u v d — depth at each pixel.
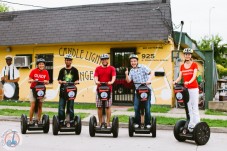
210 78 17.31
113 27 17.02
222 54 50.53
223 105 15.45
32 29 18.64
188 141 9.23
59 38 17.66
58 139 9.16
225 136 10.37
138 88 9.37
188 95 8.67
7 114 13.84
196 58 23.80
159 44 16.59
